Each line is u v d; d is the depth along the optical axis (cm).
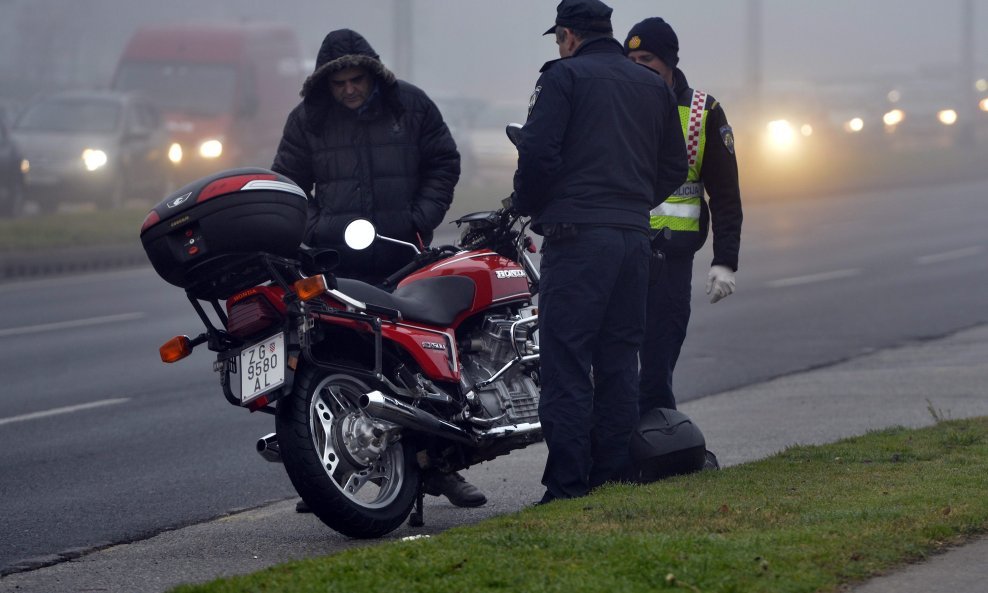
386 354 2402
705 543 1914
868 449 2702
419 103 2702
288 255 2267
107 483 3019
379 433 2319
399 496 2378
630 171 2389
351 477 2338
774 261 7669
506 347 2545
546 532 2019
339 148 2667
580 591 1727
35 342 5169
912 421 3438
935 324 5297
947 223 9881
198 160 10838
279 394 2259
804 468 2525
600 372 2462
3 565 2348
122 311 6000
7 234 8000
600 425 2472
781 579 1773
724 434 3356
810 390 3994
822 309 5769
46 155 9644
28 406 3959
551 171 2325
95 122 10006
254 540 2472
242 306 2262
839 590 1767
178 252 2222
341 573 1836
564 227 2353
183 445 3422
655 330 2702
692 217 2703
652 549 1877
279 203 2222
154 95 11069
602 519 2114
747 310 5775
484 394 2492
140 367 4625
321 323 2294
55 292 6681
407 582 1784
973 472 2425
